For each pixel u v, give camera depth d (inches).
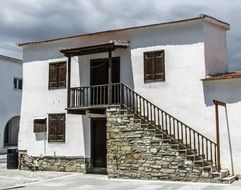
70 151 751.1
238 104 587.2
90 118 735.1
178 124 622.5
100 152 722.8
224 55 693.3
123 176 621.6
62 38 773.9
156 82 662.5
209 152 603.2
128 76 692.1
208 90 614.9
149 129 605.9
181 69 641.6
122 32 706.2
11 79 1206.9
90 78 739.4
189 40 639.1
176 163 577.0
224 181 540.1
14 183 601.9
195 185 533.3
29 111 812.0
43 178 658.2
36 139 796.0
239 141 582.2
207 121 611.8
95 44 739.4
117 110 637.9
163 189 512.1
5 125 1178.6
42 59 806.5
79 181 611.8
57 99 776.3
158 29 668.7
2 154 1141.7
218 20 659.4
